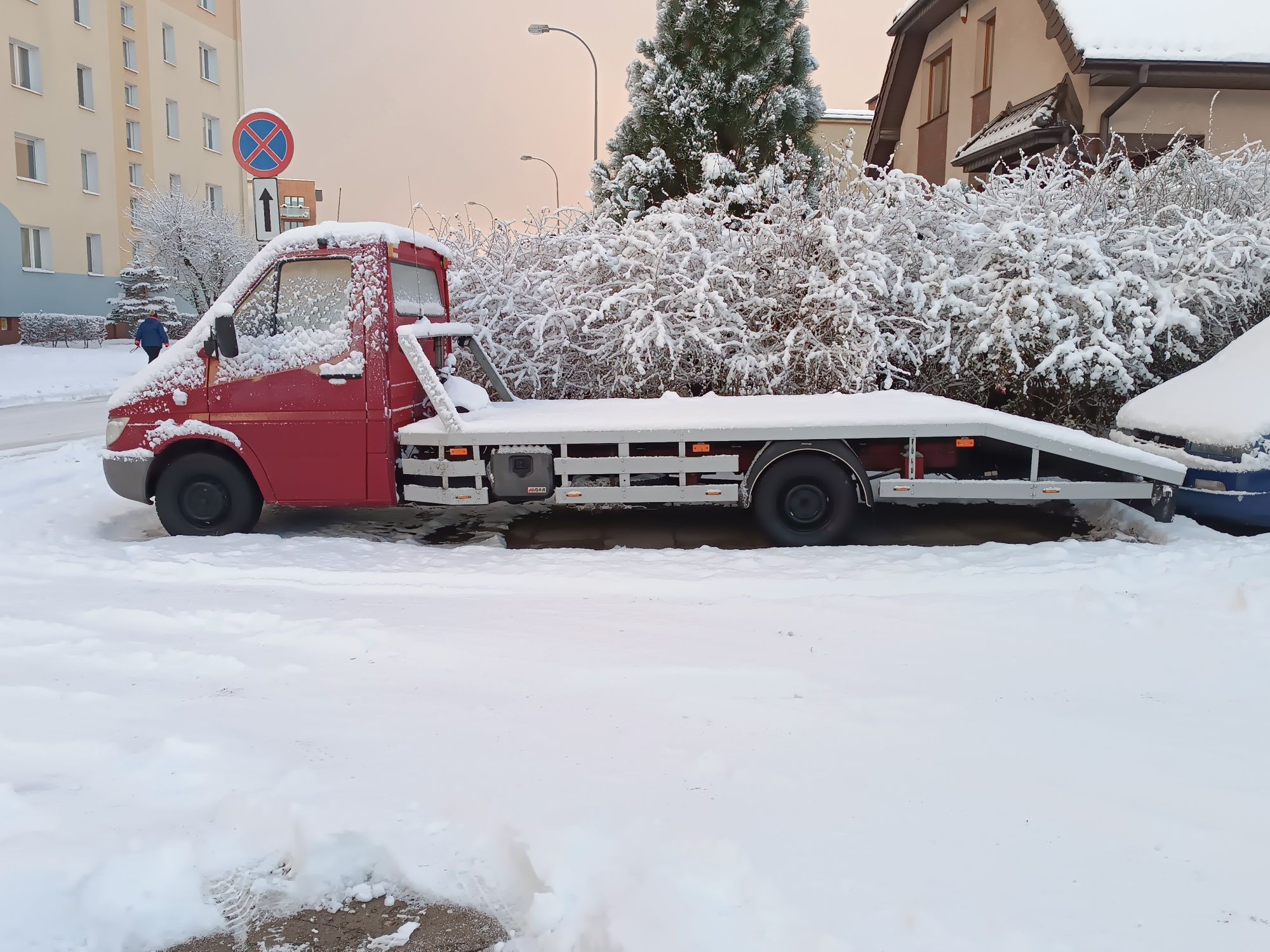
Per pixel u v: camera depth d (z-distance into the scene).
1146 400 7.46
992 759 3.08
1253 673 3.84
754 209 10.67
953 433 6.39
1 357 25.58
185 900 2.51
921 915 2.24
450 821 2.76
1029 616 4.60
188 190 40.84
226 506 6.84
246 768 3.08
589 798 2.84
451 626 4.56
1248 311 8.85
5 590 5.30
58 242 32.72
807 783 2.92
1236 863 2.47
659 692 3.68
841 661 4.05
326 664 4.08
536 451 6.60
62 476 9.55
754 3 13.94
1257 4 13.97
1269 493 6.23
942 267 8.60
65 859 2.58
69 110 33.12
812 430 6.40
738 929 2.22
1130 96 13.70
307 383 6.63
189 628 4.58
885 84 23.17
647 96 14.03
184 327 34.75
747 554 6.11
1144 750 3.15
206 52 43.00
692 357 9.18
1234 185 9.45
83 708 3.61
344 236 6.60
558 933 2.33
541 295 9.50
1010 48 17.25
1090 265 8.45
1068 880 2.40
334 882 2.57
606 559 6.03
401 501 6.77
